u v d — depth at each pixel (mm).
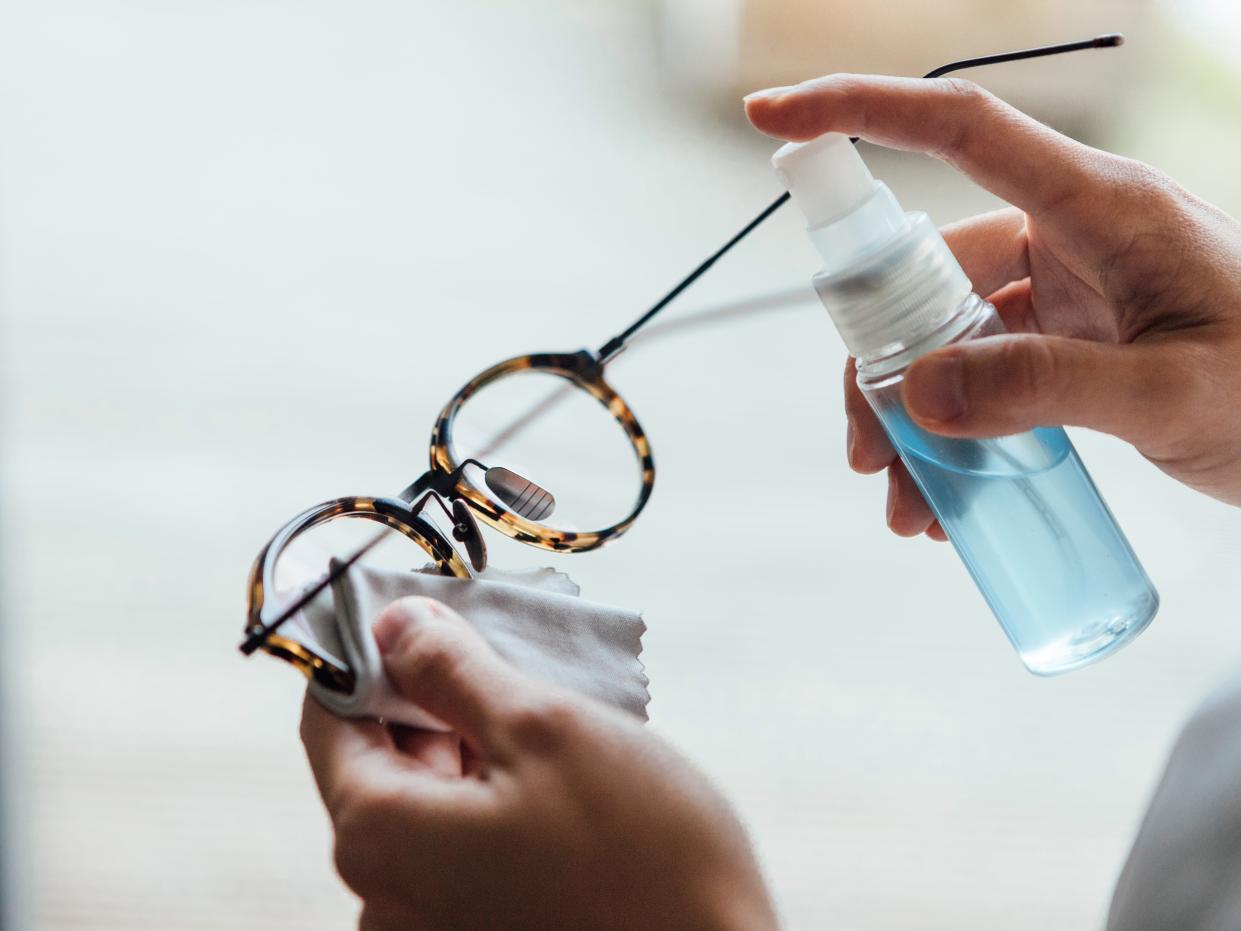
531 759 396
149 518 1065
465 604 434
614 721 400
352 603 413
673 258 1534
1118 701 1002
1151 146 1795
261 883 819
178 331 1292
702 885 390
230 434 1164
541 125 1841
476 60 2031
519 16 2217
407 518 444
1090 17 1702
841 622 1043
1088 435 1303
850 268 443
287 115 1776
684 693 968
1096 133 1780
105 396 1191
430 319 1359
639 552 1087
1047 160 455
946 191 1725
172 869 822
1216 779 443
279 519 1079
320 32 2055
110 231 1446
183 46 1931
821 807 899
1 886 796
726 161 1801
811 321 1405
